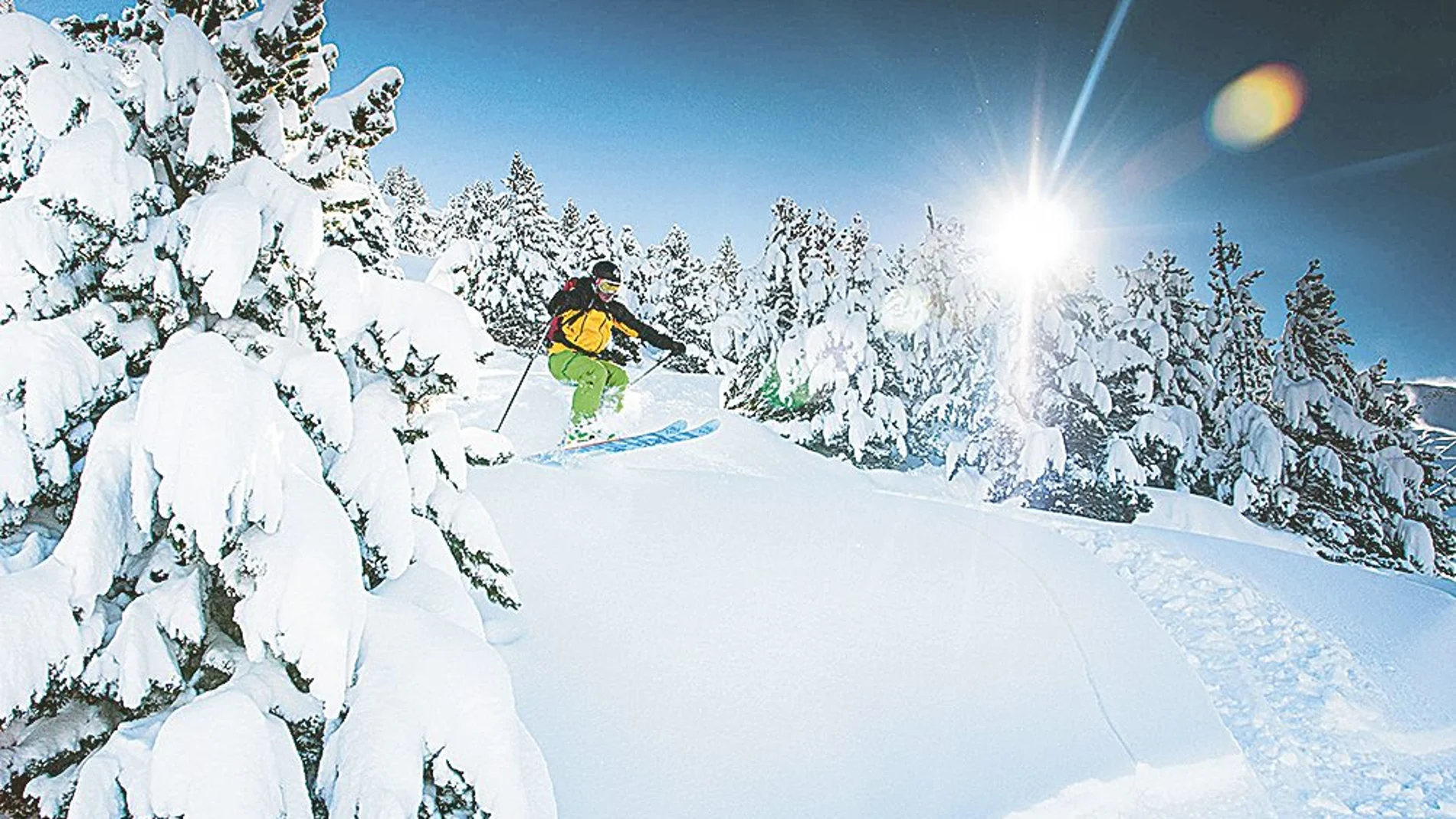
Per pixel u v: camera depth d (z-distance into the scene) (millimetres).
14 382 2551
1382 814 4902
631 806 3729
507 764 2615
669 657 4777
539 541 5770
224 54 3600
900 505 7941
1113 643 5906
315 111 4023
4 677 2154
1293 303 19641
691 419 12578
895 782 4152
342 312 3250
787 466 11289
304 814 2436
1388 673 6711
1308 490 17094
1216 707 5980
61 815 2465
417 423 3764
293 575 2557
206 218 2887
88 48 3646
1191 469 16203
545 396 11766
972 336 15359
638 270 30531
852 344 14688
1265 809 4727
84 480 2547
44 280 2730
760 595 5559
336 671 2518
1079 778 4426
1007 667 5332
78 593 2432
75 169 2670
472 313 3656
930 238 16016
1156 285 18906
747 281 17266
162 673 2557
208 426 2502
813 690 4727
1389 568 14875
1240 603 7832
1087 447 15211
